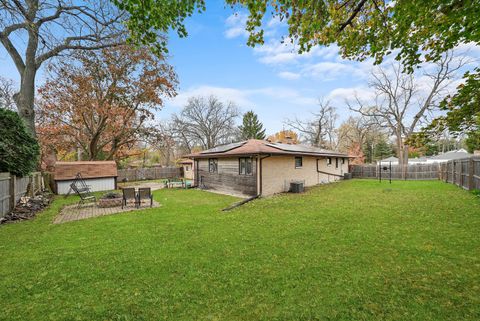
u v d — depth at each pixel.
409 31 3.07
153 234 5.14
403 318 2.32
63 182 12.82
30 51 10.08
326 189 12.80
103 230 5.50
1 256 3.96
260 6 3.16
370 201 8.59
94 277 3.22
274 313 2.44
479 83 2.85
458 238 4.39
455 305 2.48
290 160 13.16
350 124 35.12
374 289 2.81
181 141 34.16
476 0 2.21
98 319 2.40
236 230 5.35
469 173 9.88
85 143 18.39
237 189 12.01
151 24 3.20
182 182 16.05
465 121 3.30
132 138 18.92
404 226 5.29
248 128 36.69
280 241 4.55
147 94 16.20
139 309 2.54
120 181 20.81
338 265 3.45
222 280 3.11
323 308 2.50
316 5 2.95
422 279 3.00
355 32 3.43
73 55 11.02
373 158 40.72
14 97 10.57
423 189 11.54
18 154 7.72
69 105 14.80
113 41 10.91
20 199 8.22
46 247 4.38
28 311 2.52
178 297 2.75
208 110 34.09
